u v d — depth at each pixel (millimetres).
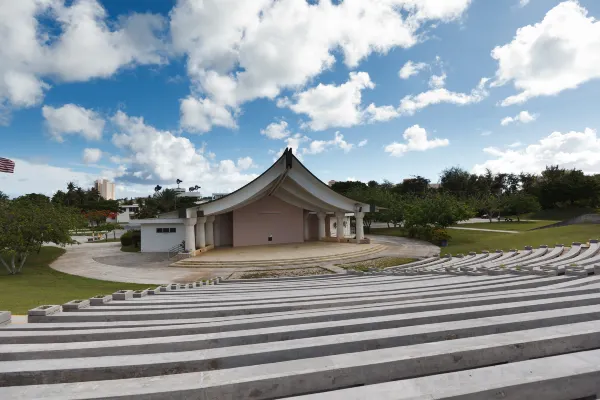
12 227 17656
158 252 26969
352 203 28453
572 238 22953
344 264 21109
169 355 3004
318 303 5090
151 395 2344
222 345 3344
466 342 2893
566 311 3613
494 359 2719
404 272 12875
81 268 20531
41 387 2627
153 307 5395
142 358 2971
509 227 40281
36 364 2943
